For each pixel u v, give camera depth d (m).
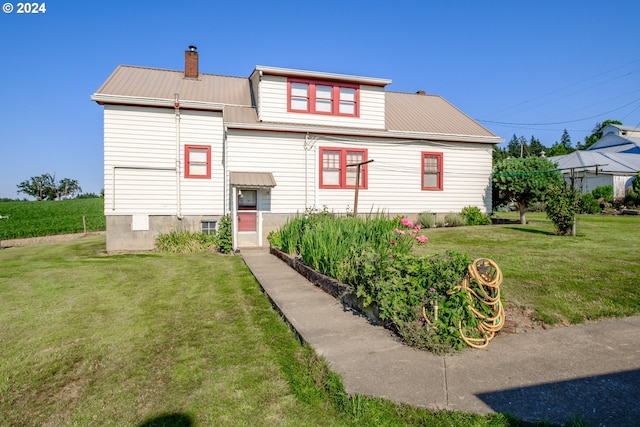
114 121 13.60
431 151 15.93
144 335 4.96
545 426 2.69
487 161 16.78
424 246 10.18
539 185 15.11
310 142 14.37
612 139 44.72
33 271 9.61
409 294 4.41
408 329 4.21
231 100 15.53
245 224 13.94
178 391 3.49
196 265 10.23
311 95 14.55
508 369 3.57
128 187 13.72
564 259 7.96
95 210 41.84
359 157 14.98
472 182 16.55
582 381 3.31
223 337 4.79
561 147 70.38
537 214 22.94
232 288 7.47
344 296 5.94
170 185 14.11
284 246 10.84
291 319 5.17
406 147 15.58
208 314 5.79
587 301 5.35
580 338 4.27
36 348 4.62
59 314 5.92
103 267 10.02
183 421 3.01
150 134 13.93
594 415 2.80
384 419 2.86
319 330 4.72
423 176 15.81
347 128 14.60
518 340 4.27
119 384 3.70
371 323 4.98
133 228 13.75
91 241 18.11
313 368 3.72
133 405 3.32
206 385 3.57
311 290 6.88
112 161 13.57
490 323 4.29
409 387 3.27
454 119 17.97
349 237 7.46
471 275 4.32
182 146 14.24
